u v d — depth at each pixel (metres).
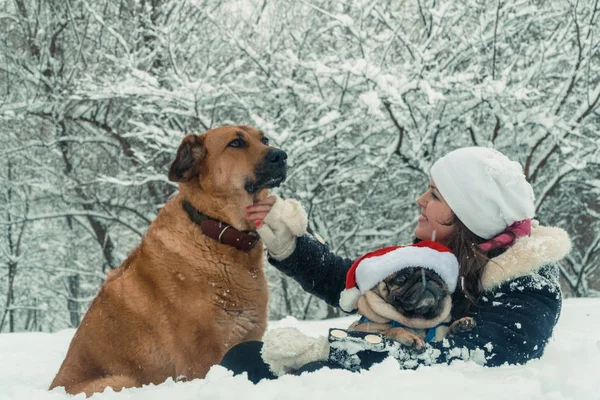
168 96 10.16
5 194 13.18
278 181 3.81
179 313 3.40
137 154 11.19
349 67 9.28
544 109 10.38
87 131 12.91
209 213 3.55
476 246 2.64
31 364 4.70
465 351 2.31
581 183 12.25
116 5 12.41
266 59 11.68
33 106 11.82
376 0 10.28
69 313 16.31
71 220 14.66
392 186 12.18
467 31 11.62
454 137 11.57
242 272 3.52
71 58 12.70
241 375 2.26
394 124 10.34
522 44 11.04
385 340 2.25
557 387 2.03
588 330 4.43
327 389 1.98
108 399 2.42
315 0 11.82
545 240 2.54
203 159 3.63
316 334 5.24
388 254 2.47
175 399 2.17
